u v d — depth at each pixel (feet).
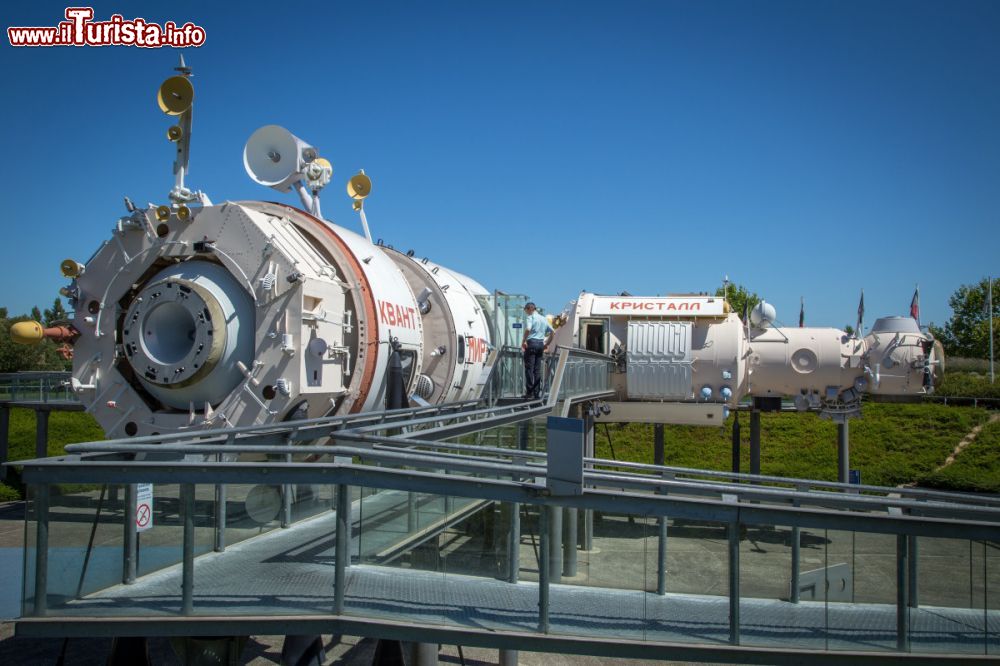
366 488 20.68
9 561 41.81
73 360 30.78
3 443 70.28
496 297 53.72
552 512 19.77
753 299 208.74
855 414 65.92
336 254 32.65
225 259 29.09
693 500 17.44
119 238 30.50
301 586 19.19
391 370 33.01
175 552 19.99
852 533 18.61
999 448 96.68
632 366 66.23
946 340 234.58
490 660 36.06
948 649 17.92
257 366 28.32
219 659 21.74
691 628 18.11
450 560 20.22
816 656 17.56
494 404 47.91
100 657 35.06
